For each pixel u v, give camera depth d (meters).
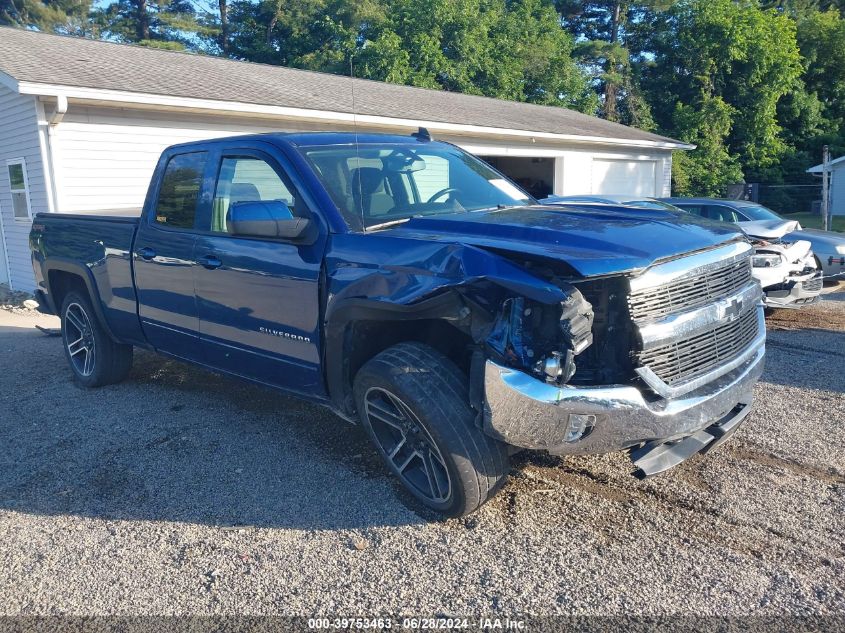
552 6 42.66
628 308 3.22
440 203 4.46
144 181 12.27
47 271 6.25
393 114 14.62
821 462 4.36
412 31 33.19
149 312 5.19
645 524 3.63
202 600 3.09
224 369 4.77
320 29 34.72
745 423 5.06
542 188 21.19
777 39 36.94
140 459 4.55
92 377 6.04
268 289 4.15
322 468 4.33
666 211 4.24
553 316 3.20
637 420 3.25
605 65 41.94
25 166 12.01
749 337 3.96
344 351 3.82
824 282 12.40
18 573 3.34
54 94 10.45
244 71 16.55
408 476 3.82
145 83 11.94
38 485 4.24
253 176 4.47
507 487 4.03
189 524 3.73
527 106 23.94
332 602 3.05
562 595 3.06
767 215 11.94
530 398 3.13
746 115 37.53
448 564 3.31
